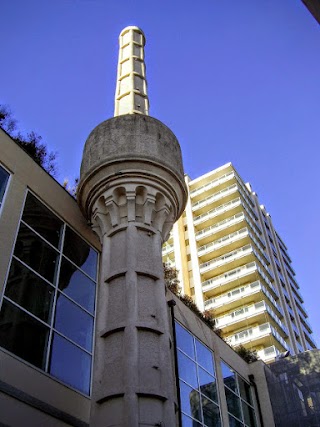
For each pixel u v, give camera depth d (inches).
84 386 539.8
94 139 681.0
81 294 605.3
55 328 536.4
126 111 837.2
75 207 663.8
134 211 609.3
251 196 2947.8
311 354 996.6
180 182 653.3
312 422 894.4
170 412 465.4
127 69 948.6
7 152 583.8
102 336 518.0
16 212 554.9
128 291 534.6
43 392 478.3
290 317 2463.1
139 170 622.5
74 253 624.7
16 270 518.9
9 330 476.1
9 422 427.2
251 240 2390.5
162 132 691.4
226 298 2177.7
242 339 2020.2
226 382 868.0
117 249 585.0
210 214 2583.7
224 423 781.9
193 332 828.6
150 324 513.7
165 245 2532.0
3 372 446.3
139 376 472.4
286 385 966.4
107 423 450.6
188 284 2308.1
